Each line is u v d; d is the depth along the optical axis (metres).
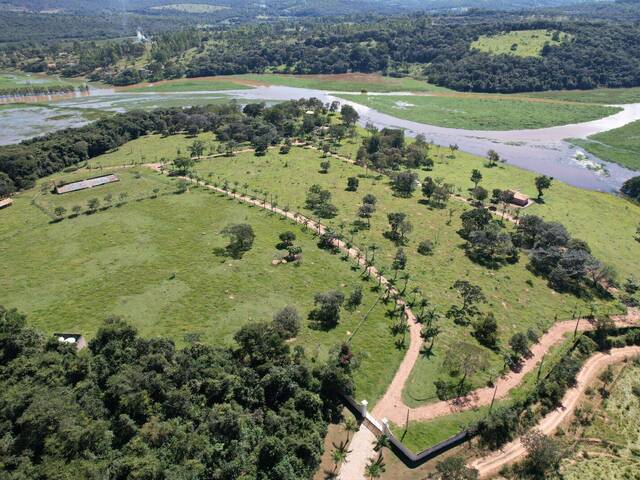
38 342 75.56
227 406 64.50
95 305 92.56
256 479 58.12
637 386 79.25
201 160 180.88
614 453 67.50
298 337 83.75
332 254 112.50
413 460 62.72
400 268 106.94
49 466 55.22
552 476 63.00
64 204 139.75
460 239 124.31
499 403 71.94
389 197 149.88
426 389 74.31
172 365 70.69
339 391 71.69
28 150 171.62
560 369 79.31
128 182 157.00
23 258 110.62
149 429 60.75
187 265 106.75
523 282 105.62
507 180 170.88
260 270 104.88
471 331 87.75
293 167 174.62
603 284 108.00
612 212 148.12
